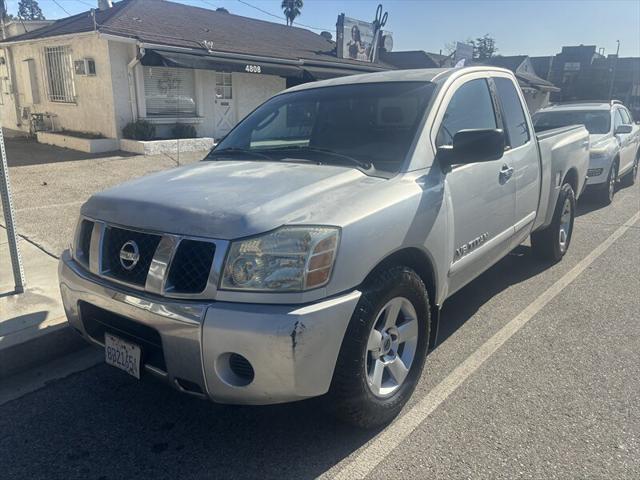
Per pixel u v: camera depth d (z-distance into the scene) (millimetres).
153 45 12672
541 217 5277
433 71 4031
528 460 2736
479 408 3203
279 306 2412
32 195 8422
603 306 4785
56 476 2678
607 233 7465
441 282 3395
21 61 16266
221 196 2746
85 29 13133
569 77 61812
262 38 18375
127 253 2721
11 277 4902
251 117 4375
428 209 3119
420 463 2732
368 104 3760
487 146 3207
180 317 2457
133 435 3014
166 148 13000
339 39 20219
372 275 2803
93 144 12695
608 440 2887
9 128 18250
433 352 3938
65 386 3543
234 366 2480
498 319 4531
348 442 2920
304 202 2678
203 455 2836
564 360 3793
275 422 3115
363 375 2709
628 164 11180
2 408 3287
